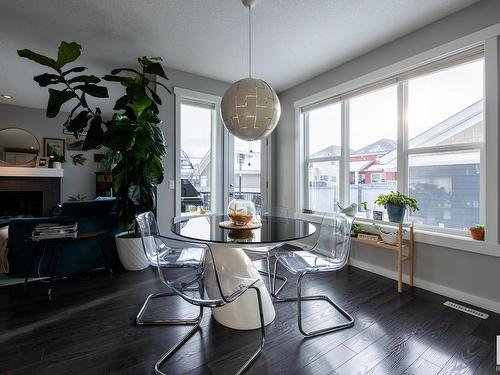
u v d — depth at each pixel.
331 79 3.47
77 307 2.13
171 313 2.03
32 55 2.40
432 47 2.46
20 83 3.99
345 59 3.20
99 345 1.65
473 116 2.33
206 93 3.75
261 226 2.07
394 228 2.70
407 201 2.53
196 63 3.32
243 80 2.04
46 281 2.65
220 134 3.94
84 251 2.82
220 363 1.50
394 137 2.91
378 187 3.08
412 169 2.74
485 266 2.15
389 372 1.43
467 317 2.00
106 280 2.69
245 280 1.62
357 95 3.20
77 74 3.68
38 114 5.43
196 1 2.17
